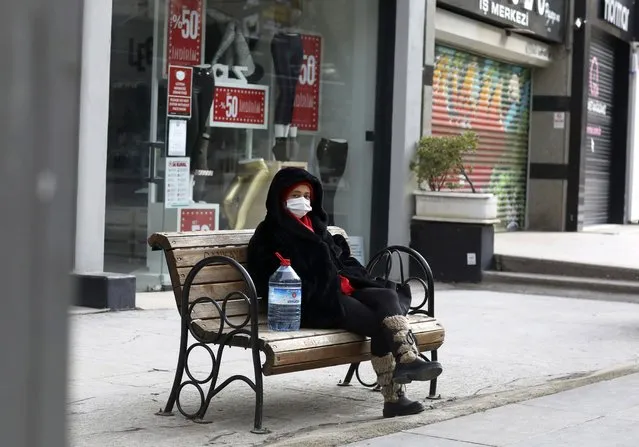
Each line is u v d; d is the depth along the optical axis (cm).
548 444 611
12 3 164
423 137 1648
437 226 1636
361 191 1645
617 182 2672
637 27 2652
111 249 1262
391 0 1633
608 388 798
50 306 169
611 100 2634
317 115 1580
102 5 1149
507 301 1420
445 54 1956
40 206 167
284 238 679
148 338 986
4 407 166
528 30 2097
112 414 679
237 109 1454
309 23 1561
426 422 667
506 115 2244
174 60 1349
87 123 1142
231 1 1436
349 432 628
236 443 616
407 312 738
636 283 1559
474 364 927
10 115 165
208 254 684
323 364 656
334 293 667
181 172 1362
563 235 2200
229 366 858
